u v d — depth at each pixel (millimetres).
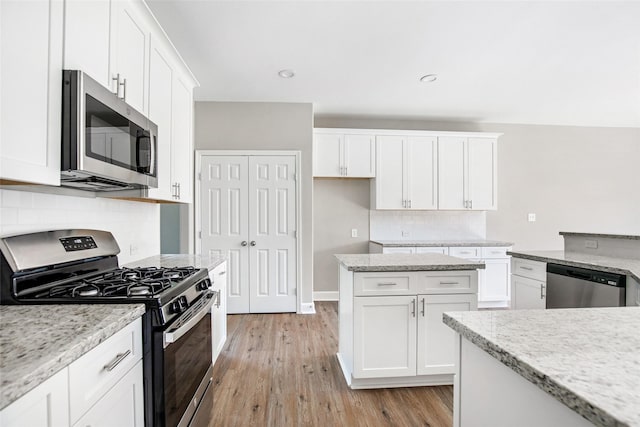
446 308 2146
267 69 3043
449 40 2547
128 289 1268
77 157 1146
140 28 1722
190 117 2545
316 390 2162
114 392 982
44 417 706
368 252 4535
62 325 938
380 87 3467
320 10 2180
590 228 4895
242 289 3795
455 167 4312
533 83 3367
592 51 2711
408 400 2047
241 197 3801
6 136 924
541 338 800
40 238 1346
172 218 4316
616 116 4461
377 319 2109
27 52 994
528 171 4812
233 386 2207
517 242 4789
